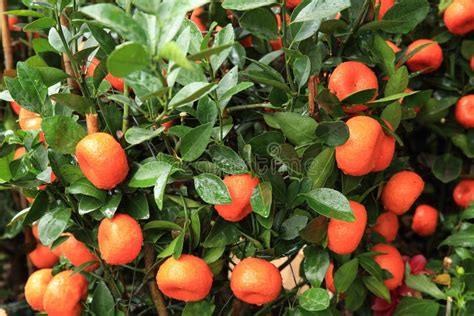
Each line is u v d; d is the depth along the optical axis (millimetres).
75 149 567
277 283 577
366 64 650
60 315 627
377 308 725
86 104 579
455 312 700
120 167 548
